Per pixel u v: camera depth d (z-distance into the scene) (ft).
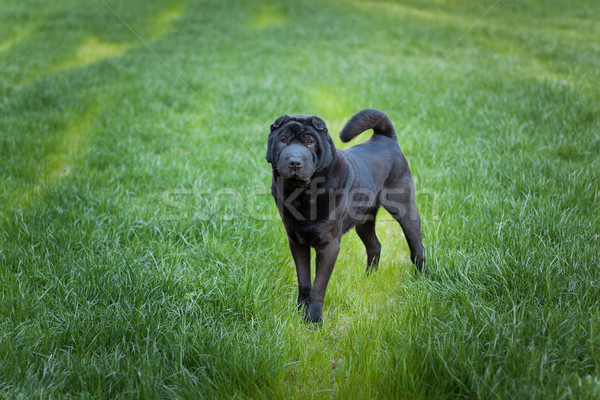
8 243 13.60
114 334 9.73
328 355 9.70
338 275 13.03
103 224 14.90
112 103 27.89
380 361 9.28
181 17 54.49
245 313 10.82
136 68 35.70
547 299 10.15
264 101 28.12
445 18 56.75
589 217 13.67
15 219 14.70
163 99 29.19
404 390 8.28
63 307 10.59
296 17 55.36
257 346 9.42
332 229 10.80
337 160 10.71
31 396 8.09
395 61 38.40
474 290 11.11
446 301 10.80
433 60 38.78
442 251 13.00
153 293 11.27
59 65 38.06
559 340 8.91
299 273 11.45
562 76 32.81
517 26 52.70
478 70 34.35
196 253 13.25
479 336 9.15
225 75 33.81
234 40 45.80
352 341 9.96
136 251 13.35
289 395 8.61
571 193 15.03
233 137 23.67
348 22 52.85
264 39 46.19
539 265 11.22
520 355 8.51
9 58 38.75
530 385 7.89
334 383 9.07
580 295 10.17
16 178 18.75
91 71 34.12
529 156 18.80
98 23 50.96
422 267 12.70
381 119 13.10
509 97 26.94
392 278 12.87
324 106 28.12
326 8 59.57
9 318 10.22
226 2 61.62
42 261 12.59
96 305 10.83
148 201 16.85
